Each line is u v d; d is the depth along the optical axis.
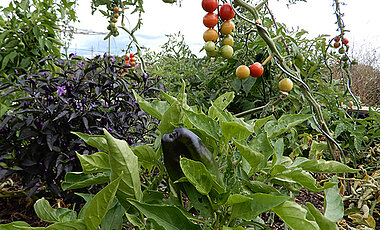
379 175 1.51
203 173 0.58
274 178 0.73
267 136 0.73
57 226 0.55
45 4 2.92
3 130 1.80
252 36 2.03
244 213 0.58
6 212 1.85
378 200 1.30
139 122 2.13
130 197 0.60
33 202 1.89
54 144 1.76
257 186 0.67
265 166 0.70
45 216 0.70
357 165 1.98
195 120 0.70
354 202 1.48
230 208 0.68
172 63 3.72
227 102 0.88
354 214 1.25
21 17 2.80
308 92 0.92
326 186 0.65
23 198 1.93
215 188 0.61
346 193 1.49
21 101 1.77
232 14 0.82
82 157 0.65
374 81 5.18
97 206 0.52
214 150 0.74
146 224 0.68
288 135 1.84
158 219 0.58
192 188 0.65
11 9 2.75
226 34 0.83
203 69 3.25
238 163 0.74
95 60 1.86
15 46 2.77
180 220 0.58
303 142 1.81
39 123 1.67
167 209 0.58
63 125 1.80
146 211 0.58
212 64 3.08
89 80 1.84
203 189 0.59
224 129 0.66
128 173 0.57
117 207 0.71
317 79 2.25
